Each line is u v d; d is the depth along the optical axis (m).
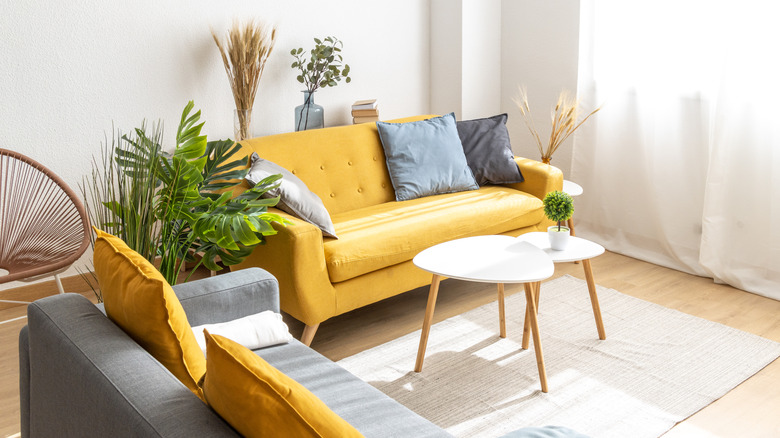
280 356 2.05
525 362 2.81
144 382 1.36
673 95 3.74
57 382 1.58
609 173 4.15
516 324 3.16
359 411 1.75
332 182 3.53
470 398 2.55
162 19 3.62
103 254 1.77
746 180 3.46
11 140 3.31
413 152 3.65
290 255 2.74
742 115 3.40
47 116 3.39
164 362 1.56
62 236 3.06
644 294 3.51
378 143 3.73
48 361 1.62
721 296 3.47
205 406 1.30
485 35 4.64
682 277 3.74
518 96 4.72
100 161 3.58
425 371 2.75
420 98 4.76
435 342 3.00
